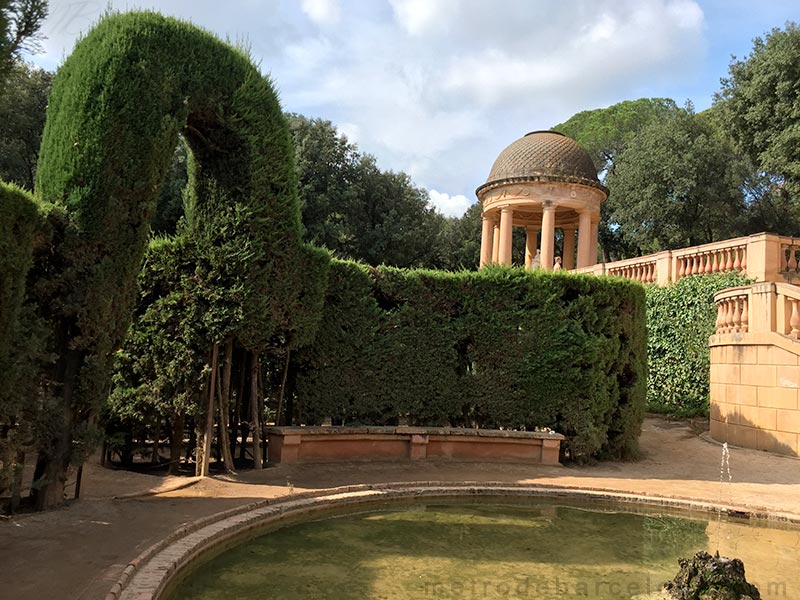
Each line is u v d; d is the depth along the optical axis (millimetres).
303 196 31594
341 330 11086
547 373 11883
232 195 9016
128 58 7105
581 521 7828
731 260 16391
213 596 4684
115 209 6805
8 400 5668
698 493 9141
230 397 9867
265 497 7492
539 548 6422
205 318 8820
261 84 9125
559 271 12289
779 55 24656
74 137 6707
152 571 4727
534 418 11891
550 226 23250
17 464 6055
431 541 6516
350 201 33125
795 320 12281
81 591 4172
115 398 9250
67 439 6672
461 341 12172
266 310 9062
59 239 6504
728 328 14000
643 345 12922
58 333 6684
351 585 5027
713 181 30469
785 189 27797
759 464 11477
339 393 11055
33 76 24750
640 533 7277
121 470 9242
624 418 12266
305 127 33875
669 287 17266
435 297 11875
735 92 28062
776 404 12352
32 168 26406
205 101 8367
